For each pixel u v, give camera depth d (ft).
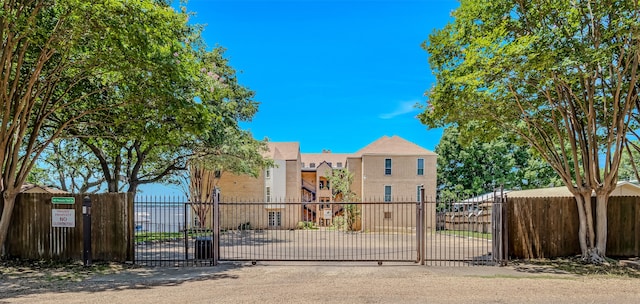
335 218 105.70
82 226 35.47
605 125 37.19
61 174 87.81
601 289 25.48
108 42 29.14
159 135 38.58
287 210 113.29
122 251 35.24
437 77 39.32
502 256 34.32
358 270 31.83
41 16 30.96
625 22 29.81
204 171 93.97
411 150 107.65
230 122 64.80
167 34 31.50
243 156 69.77
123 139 48.85
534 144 39.88
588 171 36.83
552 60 30.17
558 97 37.01
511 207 37.63
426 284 26.71
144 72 33.06
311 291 24.75
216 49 63.82
